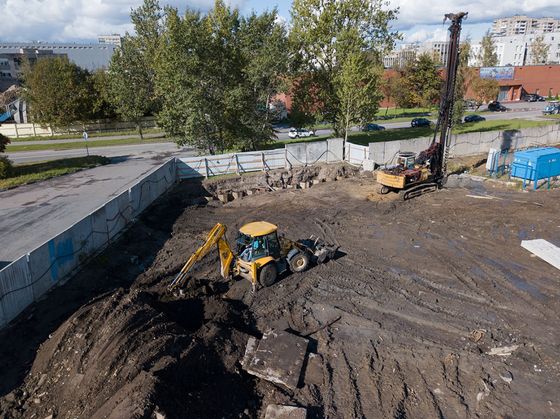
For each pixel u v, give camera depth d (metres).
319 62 39.09
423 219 21.42
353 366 10.86
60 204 23.88
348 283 15.03
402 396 9.82
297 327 12.55
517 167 26.94
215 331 11.27
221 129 33.53
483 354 11.21
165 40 32.59
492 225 20.17
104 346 9.85
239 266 14.84
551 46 153.88
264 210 23.84
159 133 56.41
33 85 55.66
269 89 33.53
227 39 33.47
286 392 9.86
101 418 7.96
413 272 15.79
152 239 19.50
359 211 23.05
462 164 32.66
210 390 9.40
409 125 58.81
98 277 15.34
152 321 10.84
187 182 28.80
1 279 11.95
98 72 62.12
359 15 37.75
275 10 32.94
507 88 87.06
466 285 14.77
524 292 14.20
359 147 32.53
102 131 59.41
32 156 41.62
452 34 23.52
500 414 9.30
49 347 10.85
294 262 15.48
